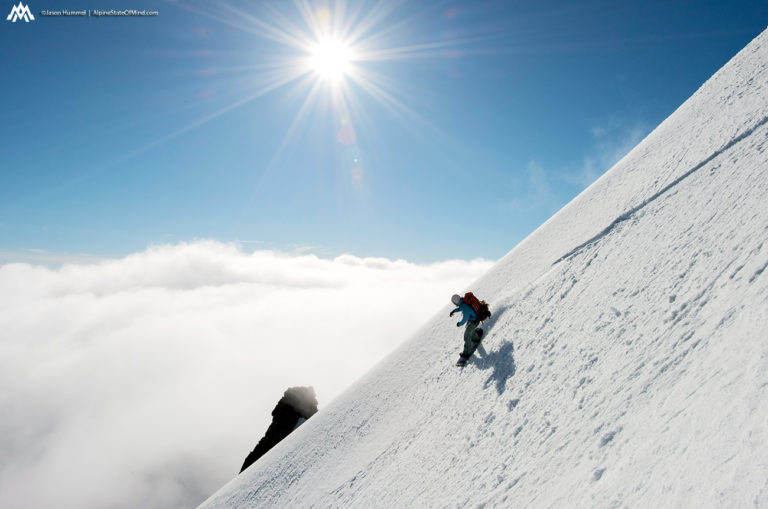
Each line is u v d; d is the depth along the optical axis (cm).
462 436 555
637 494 205
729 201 469
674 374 284
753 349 227
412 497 538
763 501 140
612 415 306
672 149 927
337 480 930
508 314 757
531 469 347
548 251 1034
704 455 188
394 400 1069
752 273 306
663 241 524
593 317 489
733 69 1103
